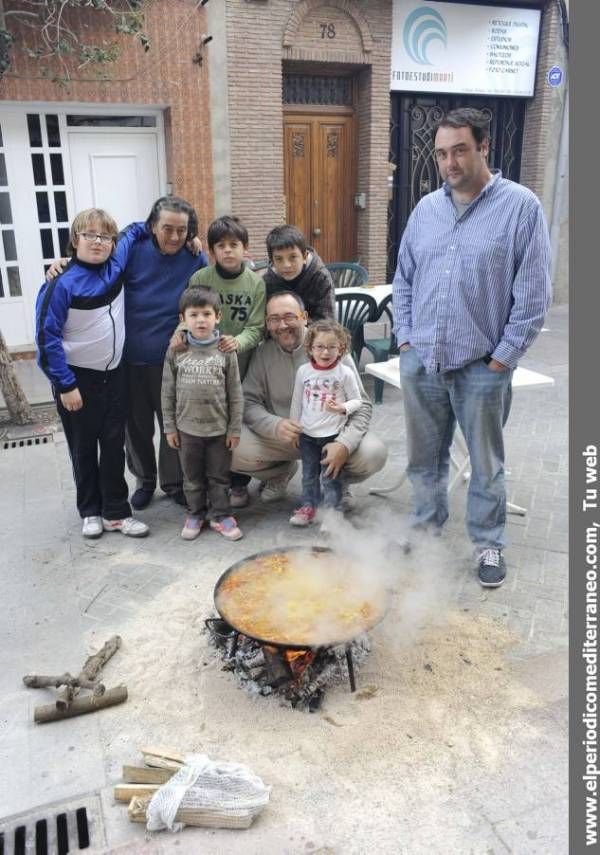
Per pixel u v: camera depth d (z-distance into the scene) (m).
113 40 7.05
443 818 2.10
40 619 3.13
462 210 3.00
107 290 3.45
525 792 2.18
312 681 2.55
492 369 3.05
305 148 8.91
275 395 3.95
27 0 6.40
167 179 8.04
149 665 2.81
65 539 3.88
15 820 2.15
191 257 3.78
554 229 10.28
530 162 9.99
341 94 8.95
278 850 2.02
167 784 2.14
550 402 6.12
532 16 9.24
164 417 3.69
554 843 2.01
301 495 4.40
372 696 2.60
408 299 3.37
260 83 7.98
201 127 7.78
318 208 9.20
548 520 3.97
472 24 8.98
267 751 2.36
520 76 9.48
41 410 6.21
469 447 3.29
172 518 4.12
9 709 2.59
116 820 2.14
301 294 3.90
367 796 2.18
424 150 9.52
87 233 3.30
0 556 3.70
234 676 2.72
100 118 7.64
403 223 9.66
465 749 2.35
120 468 3.84
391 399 6.39
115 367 3.67
